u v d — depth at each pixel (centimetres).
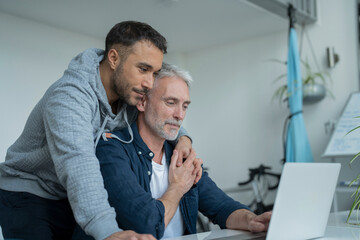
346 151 344
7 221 148
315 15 429
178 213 162
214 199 167
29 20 394
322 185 122
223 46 502
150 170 158
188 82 162
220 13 396
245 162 481
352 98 375
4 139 368
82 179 113
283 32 454
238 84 489
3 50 372
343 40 413
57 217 150
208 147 512
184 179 150
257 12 396
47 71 406
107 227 106
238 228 149
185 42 488
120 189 133
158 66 151
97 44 456
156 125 157
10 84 375
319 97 403
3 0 346
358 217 161
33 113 147
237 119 489
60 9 370
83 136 122
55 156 122
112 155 142
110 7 369
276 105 458
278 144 455
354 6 408
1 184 155
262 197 459
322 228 125
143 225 127
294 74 390
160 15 394
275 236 110
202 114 519
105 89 154
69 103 128
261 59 471
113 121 154
